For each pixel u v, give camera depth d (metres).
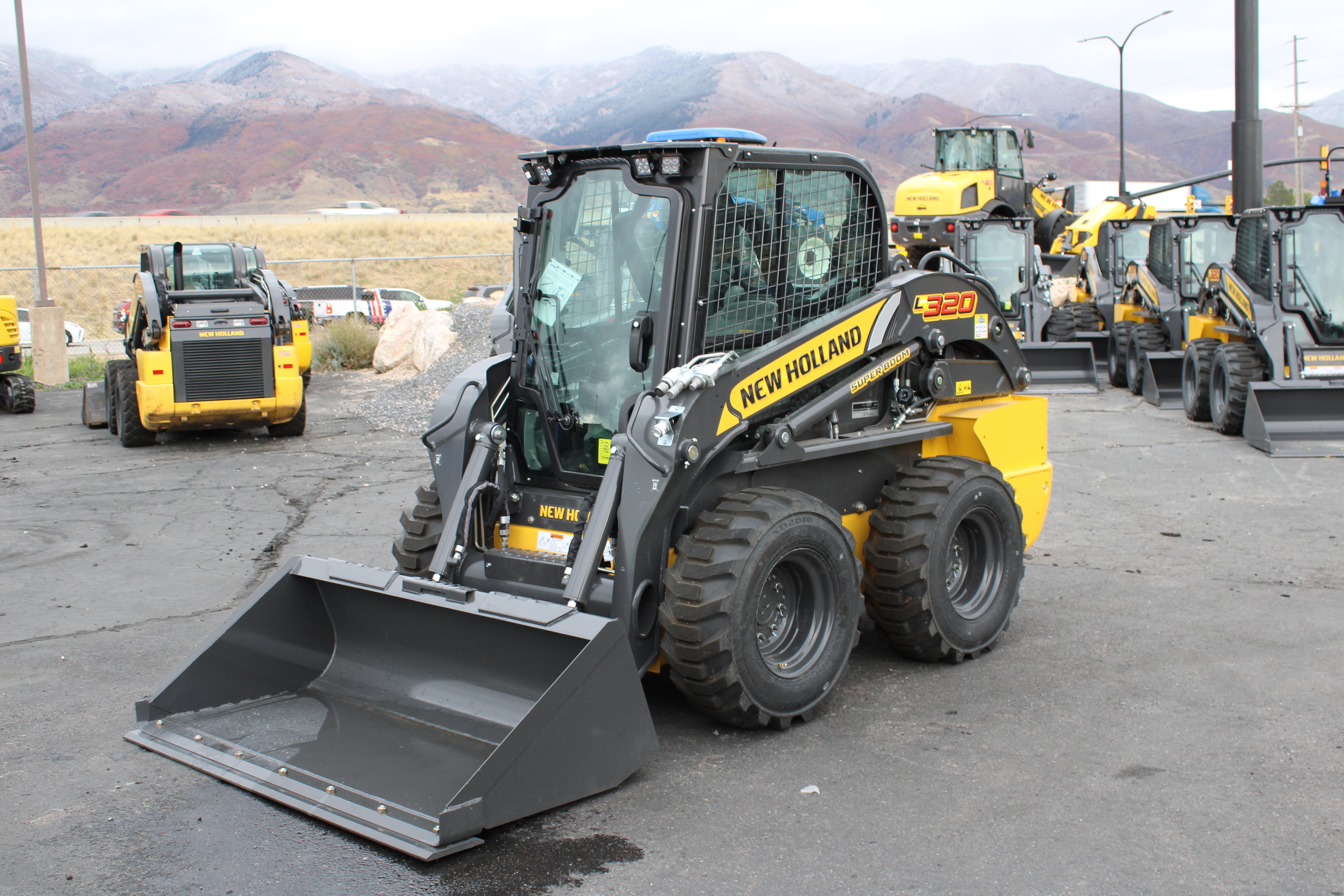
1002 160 25.83
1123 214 23.86
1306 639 5.51
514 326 5.16
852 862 3.48
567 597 4.27
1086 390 15.52
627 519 4.27
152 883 3.45
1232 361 11.20
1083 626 5.83
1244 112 15.34
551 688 3.77
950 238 23.91
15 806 3.97
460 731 4.30
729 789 4.02
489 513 4.91
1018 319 16.73
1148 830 3.65
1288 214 10.99
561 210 4.86
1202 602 6.16
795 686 4.48
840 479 5.27
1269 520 7.96
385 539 8.05
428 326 18.84
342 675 4.83
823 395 4.98
